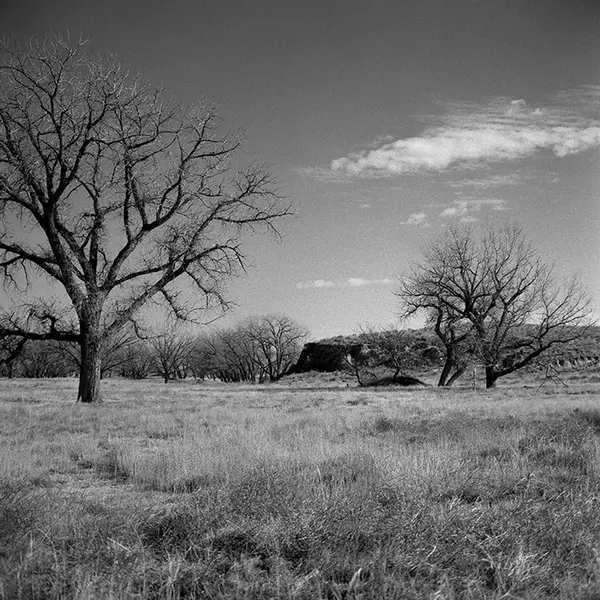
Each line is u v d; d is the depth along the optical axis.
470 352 52.78
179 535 7.02
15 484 9.03
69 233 33.22
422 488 8.43
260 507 7.52
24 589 5.65
